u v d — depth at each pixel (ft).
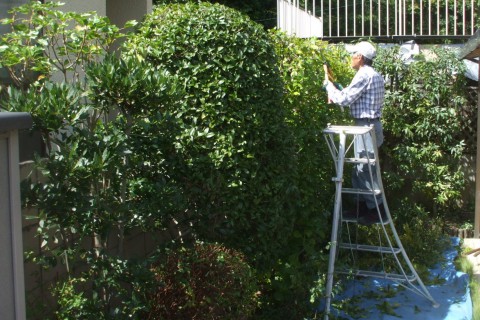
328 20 38.11
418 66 29.81
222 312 14.96
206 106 16.96
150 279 13.32
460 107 30.89
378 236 22.86
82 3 19.79
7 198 8.39
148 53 17.10
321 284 18.02
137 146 14.25
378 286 21.59
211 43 17.15
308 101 21.48
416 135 30.07
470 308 19.89
